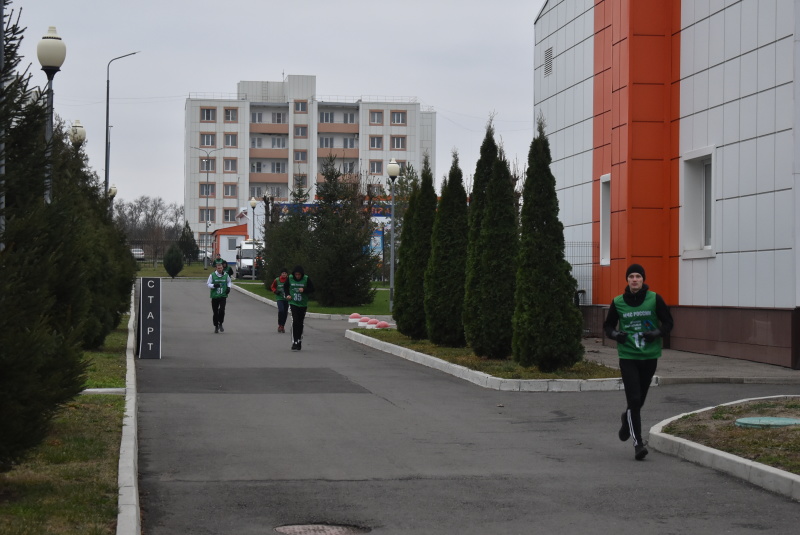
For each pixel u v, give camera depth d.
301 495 8.09
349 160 121.50
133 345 21.94
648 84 23.11
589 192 26.48
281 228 53.31
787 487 8.15
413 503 7.83
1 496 7.08
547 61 29.89
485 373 16.81
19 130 7.72
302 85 121.19
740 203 20.09
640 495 8.17
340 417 12.66
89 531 6.11
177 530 6.92
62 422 10.59
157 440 10.72
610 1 24.72
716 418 11.13
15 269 6.88
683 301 22.34
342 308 41.06
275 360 20.45
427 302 22.42
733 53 20.41
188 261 99.81
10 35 7.71
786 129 18.56
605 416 12.97
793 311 18.11
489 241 19.41
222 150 120.12
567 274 16.97
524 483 8.65
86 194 24.12
